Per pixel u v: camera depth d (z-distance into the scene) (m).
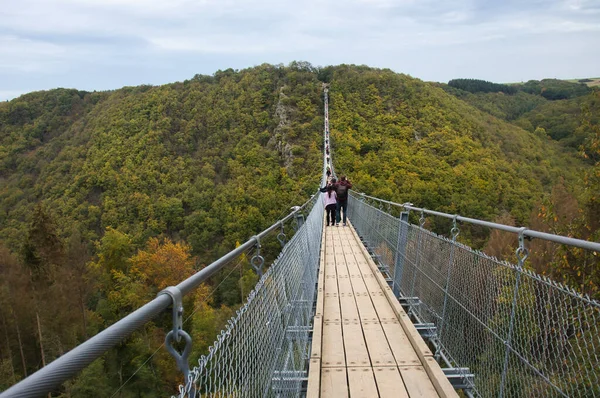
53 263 17.89
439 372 2.60
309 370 2.74
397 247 4.97
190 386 0.87
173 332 1.00
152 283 22.22
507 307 2.11
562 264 5.06
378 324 3.73
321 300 4.38
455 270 2.90
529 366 1.83
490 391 2.28
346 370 2.83
